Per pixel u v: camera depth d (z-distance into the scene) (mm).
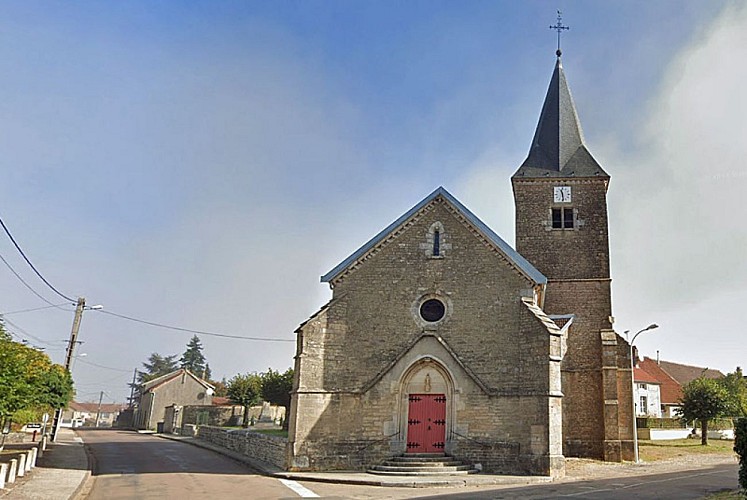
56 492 17031
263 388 49094
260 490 18141
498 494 17000
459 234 25016
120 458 29938
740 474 14648
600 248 31734
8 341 21062
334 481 20219
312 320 24078
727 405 40594
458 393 22984
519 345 23000
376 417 23266
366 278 25016
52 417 41281
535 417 21828
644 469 25109
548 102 35875
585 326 30656
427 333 23734
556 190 32969
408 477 20609
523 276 23812
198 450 35531
